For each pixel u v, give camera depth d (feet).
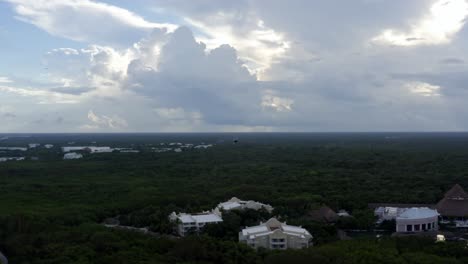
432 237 479.82
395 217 567.59
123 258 395.75
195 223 530.68
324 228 526.98
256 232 480.23
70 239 460.55
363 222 556.51
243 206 597.93
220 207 593.42
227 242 440.04
